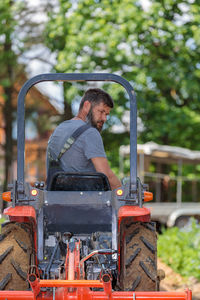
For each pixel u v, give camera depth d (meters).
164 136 27.86
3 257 5.02
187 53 23.30
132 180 5.03
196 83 23.41
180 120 25.19
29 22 24.33
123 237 5.23
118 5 22.45
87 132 5.64
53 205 5.16
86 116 6.12
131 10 22.03
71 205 5.17
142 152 19.81
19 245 5.09
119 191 5.03
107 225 5.28
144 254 5.12
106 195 5.18
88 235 5.30
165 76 23.00
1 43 23.97
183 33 22.53
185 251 11.86
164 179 21.94
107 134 23.27
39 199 5.02
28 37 24.55
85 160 5.67
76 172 5.27
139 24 21.73
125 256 5.11
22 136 5.07
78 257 4.38
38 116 20.88
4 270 5.00
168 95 27.44
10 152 26.39
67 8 23.11
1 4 23.00
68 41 21.98
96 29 22.16
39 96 15.19
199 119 25.66
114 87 21.53
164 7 22.89
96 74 5.21
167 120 25.05
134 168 5.04
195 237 13.16
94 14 22.83
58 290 4.22
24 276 4.99
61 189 5.34
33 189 4.99
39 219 5.11
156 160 21.45
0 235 5.14
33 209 4.89
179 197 20.41
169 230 15.58
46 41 23.83
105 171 5.59
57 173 5.26
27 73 26.19
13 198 4.90
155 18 21.98
